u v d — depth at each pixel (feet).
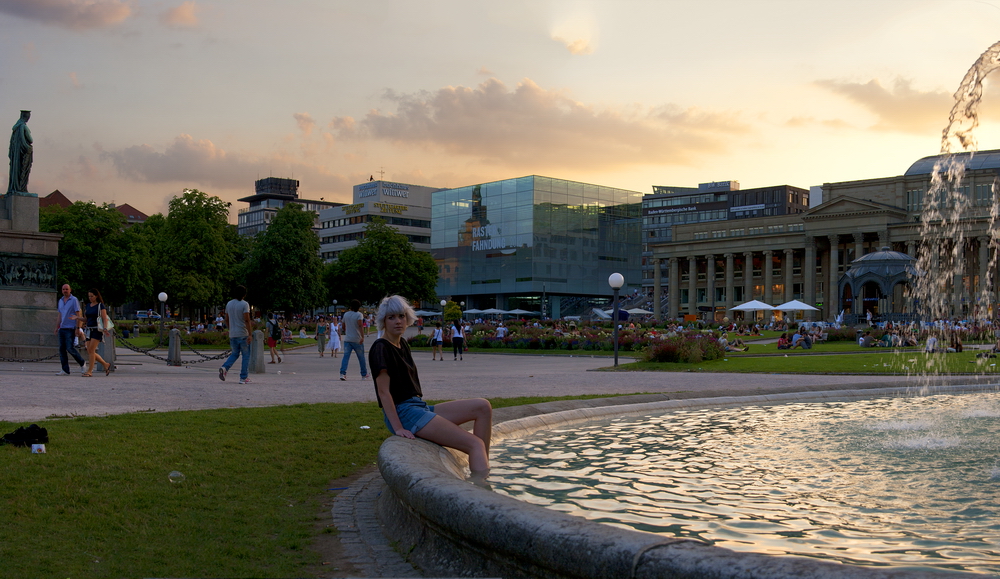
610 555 11.71
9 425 33.68
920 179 367.66
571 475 25.34
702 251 442.91
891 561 15.57
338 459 30.04
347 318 73.82
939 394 56.65
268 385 63.98
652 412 44.70
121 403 46.06
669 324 279.49
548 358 140.05
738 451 30.58
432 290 342.23
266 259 282.36
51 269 85.56
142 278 265.95
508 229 395.14
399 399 25.21
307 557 17.72
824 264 411.75
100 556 17.34
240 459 29.07
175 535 19.22
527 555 13.19
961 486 23.66
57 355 84.64
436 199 431.84
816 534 17.89
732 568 10.50
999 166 319.47
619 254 416.87
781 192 578.25
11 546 17.56
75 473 24.89
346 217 617.21
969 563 15.39
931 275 257.55
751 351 151.23
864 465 27.45
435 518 16.10
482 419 26.40
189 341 169.27
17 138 85.51
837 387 55.06
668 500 21.59
